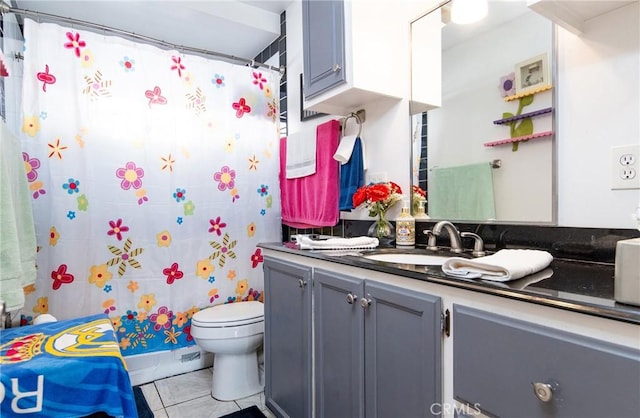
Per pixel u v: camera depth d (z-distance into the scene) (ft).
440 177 4.80
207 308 6.55
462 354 2.68
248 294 7.25
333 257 4.03
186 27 7.38
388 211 5.51
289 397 4.94
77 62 5.73
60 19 5.69
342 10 4.90
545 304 2.15
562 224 3.58
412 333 3.09
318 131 6.29
